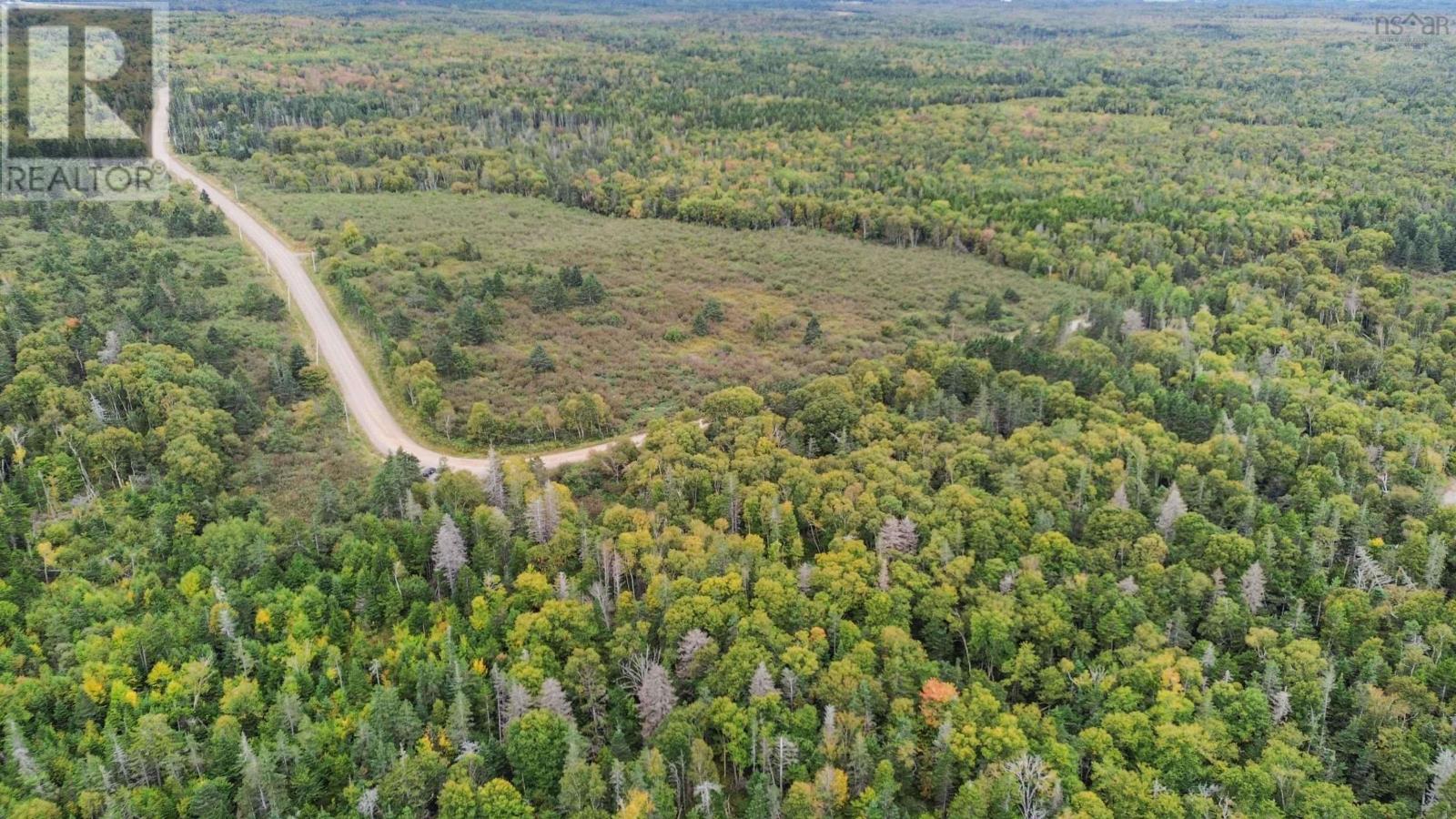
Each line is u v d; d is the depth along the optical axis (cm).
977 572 12419
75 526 13288
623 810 9162
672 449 14662
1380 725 10369
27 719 10262
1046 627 11462
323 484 14012
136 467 14700
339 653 11169
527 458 16000
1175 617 11625
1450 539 12912
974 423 15575
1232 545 12406
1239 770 9856
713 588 11688
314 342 19925
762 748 10056
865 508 13188
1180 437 15738
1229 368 17925
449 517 12450
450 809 9406
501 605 11756
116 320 17912
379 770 9750
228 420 15800
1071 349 19075
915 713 10450
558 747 10012
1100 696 10738
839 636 11350
